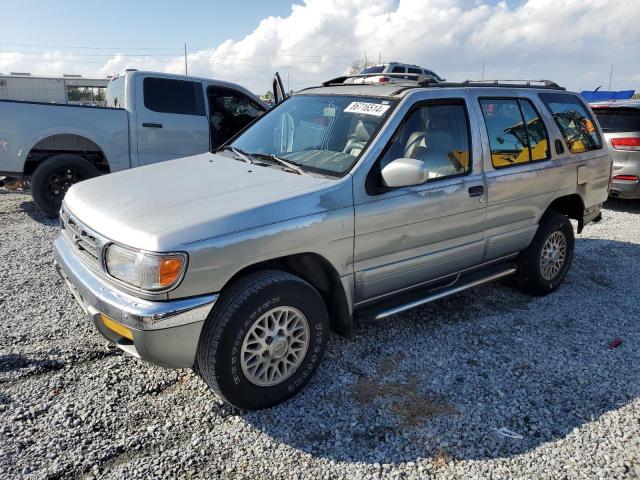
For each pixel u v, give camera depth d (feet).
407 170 10.44
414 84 12.94
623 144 27.45
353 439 9.34
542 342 13.17
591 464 8.82
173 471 8.46
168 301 8.67
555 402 10.58
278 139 13.35
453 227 12.70
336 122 12.48
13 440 8.98
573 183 16.05
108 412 9.87
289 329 10.11
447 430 9.62
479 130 13.29
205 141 26.48
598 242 22.52
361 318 11.46
